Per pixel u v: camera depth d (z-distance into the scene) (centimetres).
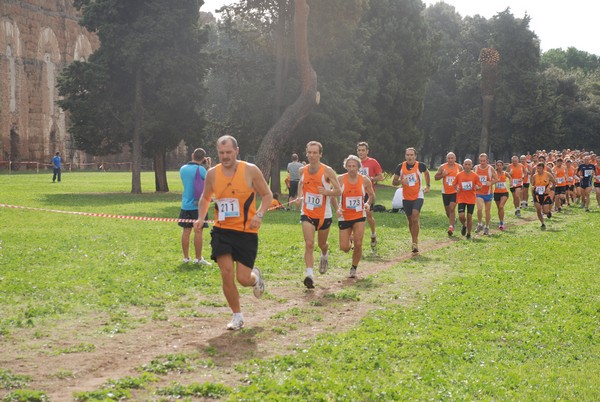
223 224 775
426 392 571
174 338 741
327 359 662
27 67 7269
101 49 3528
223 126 3959
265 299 970
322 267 1134
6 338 716
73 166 8081
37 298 906
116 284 1012
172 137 3772
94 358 657
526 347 726
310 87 3122
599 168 2784
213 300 948
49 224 1892
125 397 546
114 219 2112
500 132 7638
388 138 4569
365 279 1155
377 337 739
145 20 3441
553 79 9125
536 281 1119
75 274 1088
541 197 2080
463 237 1844
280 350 701
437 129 8344
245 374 619
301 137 3756
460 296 981
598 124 8881
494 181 1889
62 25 7869
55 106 7788
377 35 4503
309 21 3522
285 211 2614
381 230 1938
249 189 772
